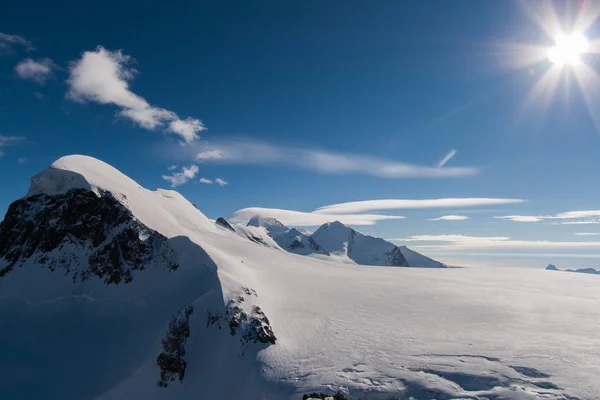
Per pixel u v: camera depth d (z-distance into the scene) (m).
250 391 31.00
